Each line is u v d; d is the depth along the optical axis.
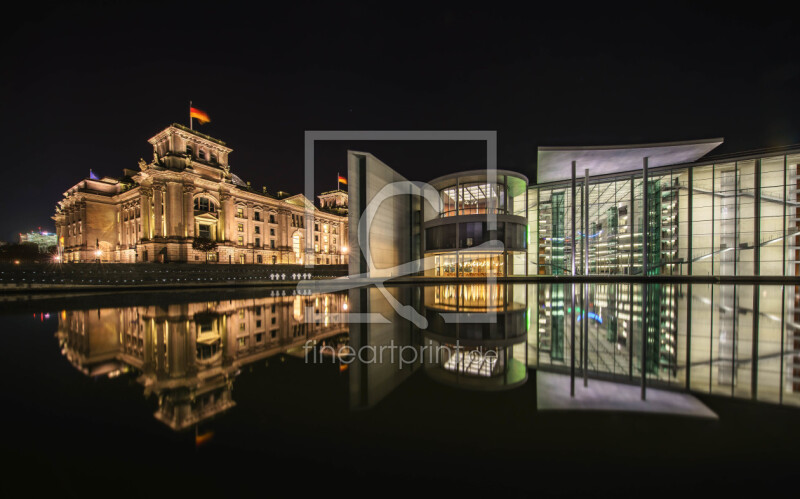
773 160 29.00
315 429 3.36
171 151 42.91
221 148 48.62
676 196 32.59
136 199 49.41
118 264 29.09
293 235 62.28
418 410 3.79
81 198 52.47
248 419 3.60
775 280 27.09
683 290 19.67
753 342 7.10
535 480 2.49
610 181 36.12
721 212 30.73
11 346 7.11
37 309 13.27
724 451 2.86
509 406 3.88
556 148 30.30
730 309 11.90
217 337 7.97
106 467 2.69
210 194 46.56
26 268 23.70
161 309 13.26
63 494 2.36
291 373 5.21
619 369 5.29
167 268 32.22
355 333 8.41
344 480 2.49
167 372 5.31
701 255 31.23
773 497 2.26
